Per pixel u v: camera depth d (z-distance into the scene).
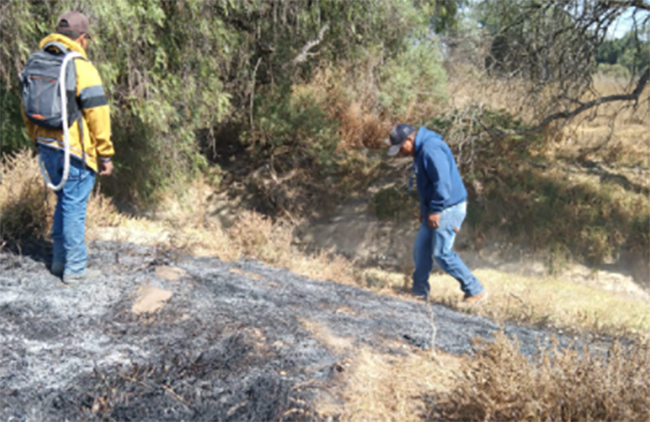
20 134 8.06
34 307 3.44
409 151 5.65
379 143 15.51
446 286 8.26
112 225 5.94
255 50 12.48
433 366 3.29
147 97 8.95
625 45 11.61
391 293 5.71
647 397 2.60
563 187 12.79
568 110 11.84
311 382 2.88
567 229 11.59
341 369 3.07
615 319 6.89
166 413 2.53
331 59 14.04
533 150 14.46
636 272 11.06
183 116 10.24
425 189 5.65
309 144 14.26
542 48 11.11
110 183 11.24
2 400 2.52
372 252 13.08
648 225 11.34
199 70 9.81
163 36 9.30
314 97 14.77
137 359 2.97
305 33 12.32
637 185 13.09
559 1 10.62
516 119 13.41
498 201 12.34
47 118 3.52
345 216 13.73
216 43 10.14
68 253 3.80
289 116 14.13
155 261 4.46
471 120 11.48
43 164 3.72
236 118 14.09
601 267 11.20
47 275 3.96
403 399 2.87
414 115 15.59
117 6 7.66
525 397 2.57
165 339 3.21
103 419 2.47
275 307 3.85
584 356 2.88
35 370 2.79
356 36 13.05
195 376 2.83
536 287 9.13
